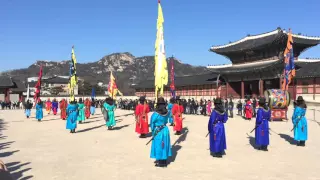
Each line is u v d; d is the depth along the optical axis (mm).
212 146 12797
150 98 89750
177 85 77500
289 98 30125
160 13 20844
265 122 14258
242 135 19375
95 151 14156
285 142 16578
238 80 65062
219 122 12820
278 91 29969
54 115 41781
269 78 58531
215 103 12977
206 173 10227
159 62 20953
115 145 15805
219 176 9852
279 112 30031
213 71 67250
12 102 81562
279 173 10219
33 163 11750
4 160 12273
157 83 20938
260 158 12594
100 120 32375
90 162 11898
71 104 21156
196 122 29312
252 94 68375
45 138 18531
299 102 15531
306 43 59938
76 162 11906
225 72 64312
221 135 12750
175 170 10664
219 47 71438
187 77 82000
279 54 59000
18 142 17000
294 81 54906
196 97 73500
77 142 16844
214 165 11383
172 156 13016
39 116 31906
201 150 14359
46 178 9711
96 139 17953
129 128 23984
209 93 70125
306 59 63812
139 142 16781
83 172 10414
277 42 57219
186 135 19672
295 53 62594
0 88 85500
